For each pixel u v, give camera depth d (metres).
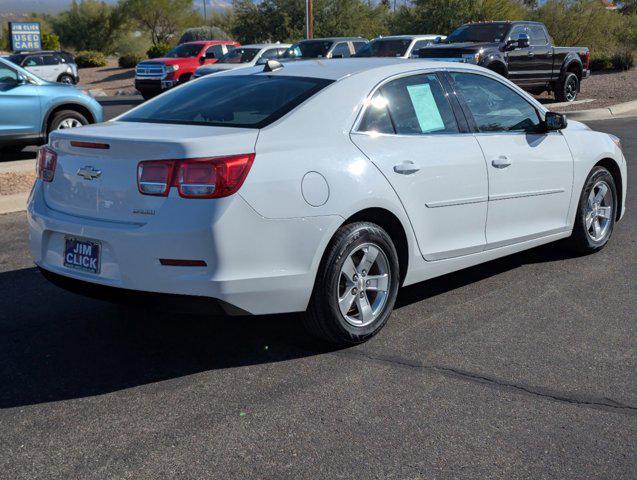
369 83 4.88
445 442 3.59
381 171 4.67
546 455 3.48
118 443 3.60
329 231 4.36
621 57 27.75
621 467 3.39
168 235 3.98
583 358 4.55
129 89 31.17
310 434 3.67
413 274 5.06
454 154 5.17
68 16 52.97
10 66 11.70
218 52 24.47
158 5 52.16
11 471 3.37
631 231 7.57
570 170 6.20
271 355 4.61
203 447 3.55
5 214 8.62
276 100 4.66
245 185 4.07
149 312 5.35
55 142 4.52
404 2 32.50
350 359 4.55
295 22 37.19
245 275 4.11
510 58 17.30
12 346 4.77
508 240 5.72
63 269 4.46
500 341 4.80
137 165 4.11
